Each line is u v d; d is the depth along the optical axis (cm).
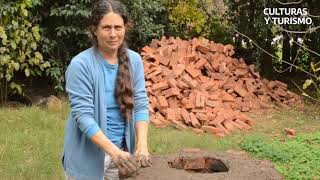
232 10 966
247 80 864
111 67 284
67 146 288
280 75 1006
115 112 288
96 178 285
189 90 772
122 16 276
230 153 416
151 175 341
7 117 680
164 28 988
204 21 993
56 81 827
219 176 352
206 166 396
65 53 837
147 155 288
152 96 753
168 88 760
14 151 560
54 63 816
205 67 848
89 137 271
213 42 910
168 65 814
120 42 280
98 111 281
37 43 805
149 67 798
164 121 703
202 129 694
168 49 832
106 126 283
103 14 272
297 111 814
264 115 784
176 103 749
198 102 740
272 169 385
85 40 830
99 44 282
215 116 720
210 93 792
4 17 732
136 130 298
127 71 287
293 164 559
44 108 750
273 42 970
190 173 363
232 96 820
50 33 829
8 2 738
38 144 586
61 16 801
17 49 754
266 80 895
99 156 284
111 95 285
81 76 274
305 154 587
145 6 876
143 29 880
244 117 734
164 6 959
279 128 720
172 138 624
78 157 284
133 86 296
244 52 1005
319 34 925
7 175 494
